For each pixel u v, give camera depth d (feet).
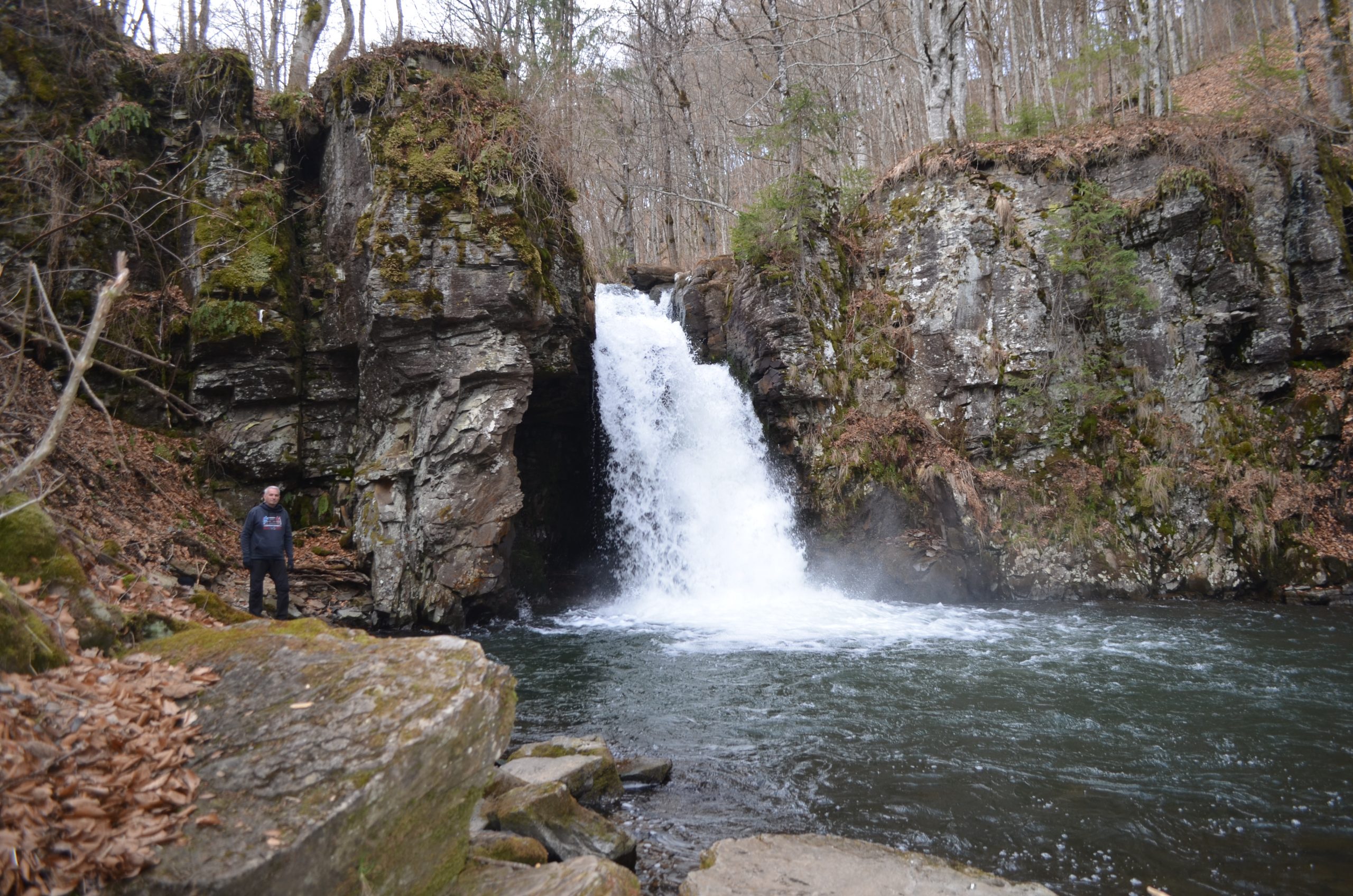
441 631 41.83
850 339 58.80
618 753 23.24
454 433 42.80
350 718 12.62
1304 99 61.87
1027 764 21.90
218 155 46.03
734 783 20.93
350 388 47.70
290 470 45.42
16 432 31.12
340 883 10.92
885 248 60.70
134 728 11.87
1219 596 48.37
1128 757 22.25
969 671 31.76
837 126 68.33
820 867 14.88
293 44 59.93
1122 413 52.95
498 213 44.78
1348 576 46.70
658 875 15.98
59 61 44.62
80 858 9.44
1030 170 57.62
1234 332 52.16
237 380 44.14
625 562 55.93
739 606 49.14
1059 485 51.52
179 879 9.55
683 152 102.83
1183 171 52.75
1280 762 21.71
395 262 42.68
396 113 45.96
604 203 104.88
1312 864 16.31
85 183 43.37
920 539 51.85
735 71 106.93
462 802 13.12
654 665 33.81
